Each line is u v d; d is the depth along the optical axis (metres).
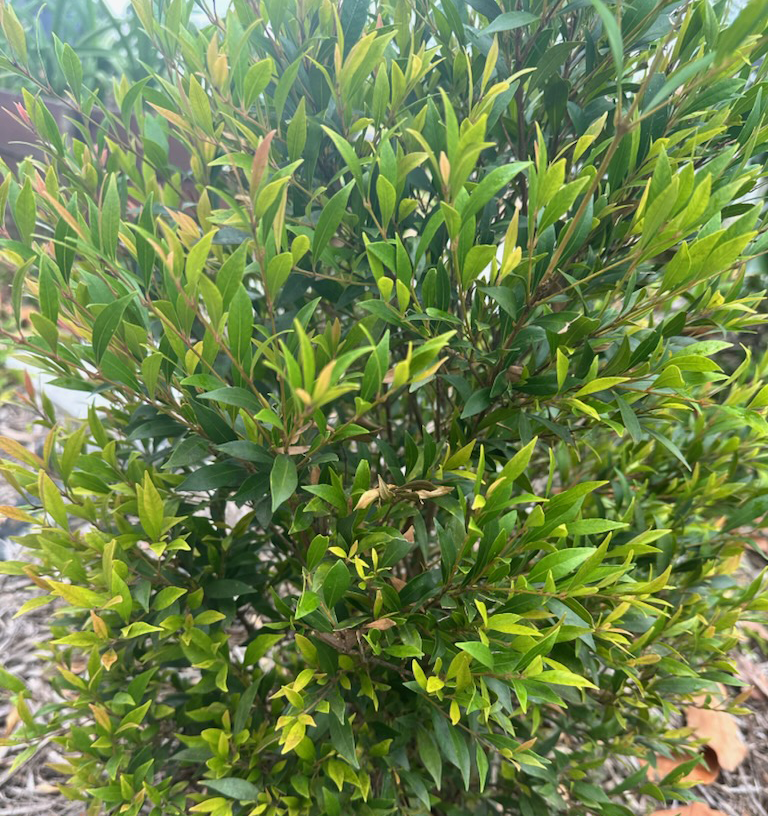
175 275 0.36
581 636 0.42
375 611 0.44
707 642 0.55
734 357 1.04
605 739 0.63
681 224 0.37
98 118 1.06
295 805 0.52
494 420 0.49
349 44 0.48
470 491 0.48
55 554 0.46
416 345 0.52
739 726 0.95
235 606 0.55
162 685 0.64
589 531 0.40
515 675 0.39
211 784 0.49
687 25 0.44
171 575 0.53
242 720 0.52
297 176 0.50
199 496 0.59
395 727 0.54
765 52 0.47
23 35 0.52
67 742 0.50
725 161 0.40
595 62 0.49
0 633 0.95
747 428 0.66
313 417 0.37
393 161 0.39
